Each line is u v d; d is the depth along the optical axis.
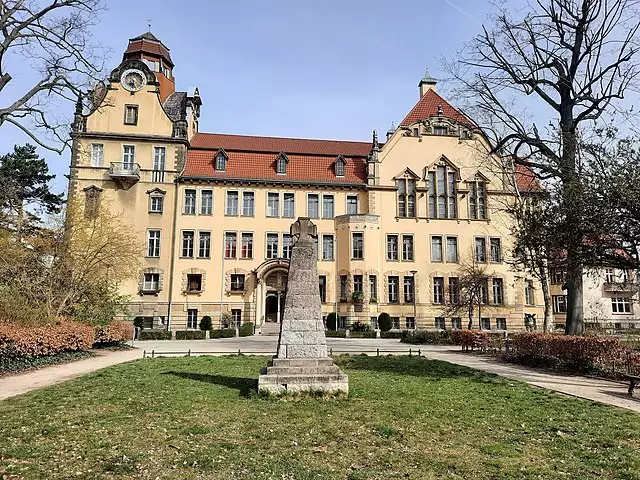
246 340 35.22
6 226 24.09
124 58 48.88
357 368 17.75
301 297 11.99
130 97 44.22
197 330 39.84
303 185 45.72
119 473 6.22
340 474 6.27
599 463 6.86
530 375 16.50
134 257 34.03
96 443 7.53
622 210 13.80
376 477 6.19
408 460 6.89
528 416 9.84
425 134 47.75
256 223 44.53
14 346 17.08
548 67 24.86
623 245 14.44
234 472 6.29
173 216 43.12
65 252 25.22
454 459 6.98
